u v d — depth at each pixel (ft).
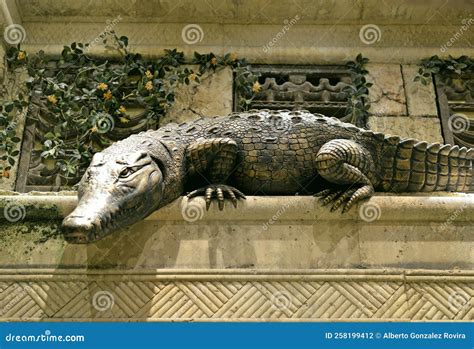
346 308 8.74
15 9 11.95
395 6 12.32
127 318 8.66
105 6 12.28
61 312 8.72
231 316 8.64
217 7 12.30
